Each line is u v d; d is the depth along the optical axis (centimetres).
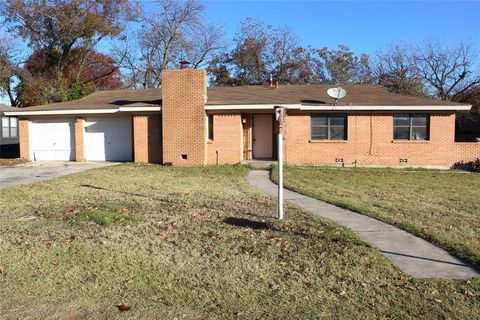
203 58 4734
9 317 427
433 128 2094
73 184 1359
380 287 505
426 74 4325
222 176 1617
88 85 3831
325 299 471
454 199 1125
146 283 512
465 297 475
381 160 2103
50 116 2312
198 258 604
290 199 1097
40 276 534
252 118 2234
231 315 432
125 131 2267
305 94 2341
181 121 2052
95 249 640
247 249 645
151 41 4600
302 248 649
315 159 2112
